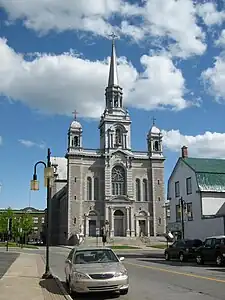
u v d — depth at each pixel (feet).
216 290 48.73
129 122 300.61
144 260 110.22
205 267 82.79
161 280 60.13
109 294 47.32
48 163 68.80
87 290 44.93
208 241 89.86
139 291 49.29
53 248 223.92
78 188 279.08
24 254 142.10
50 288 51.19
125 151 291.58
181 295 45.39
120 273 46.50
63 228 297.74
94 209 279.08
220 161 168.66
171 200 172.65
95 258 51.31
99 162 288.10
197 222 148.56
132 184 288.51
